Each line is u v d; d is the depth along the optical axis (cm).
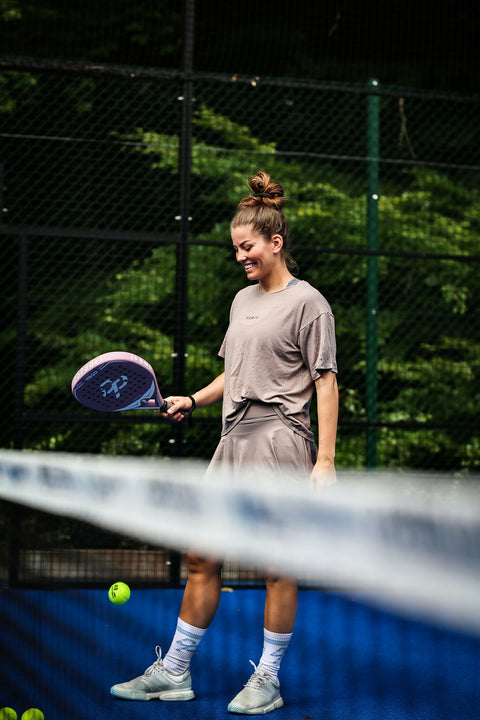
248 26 2766
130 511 457
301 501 300
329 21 2786
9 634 770
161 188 2519
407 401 2425
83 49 2667
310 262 2522
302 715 714
